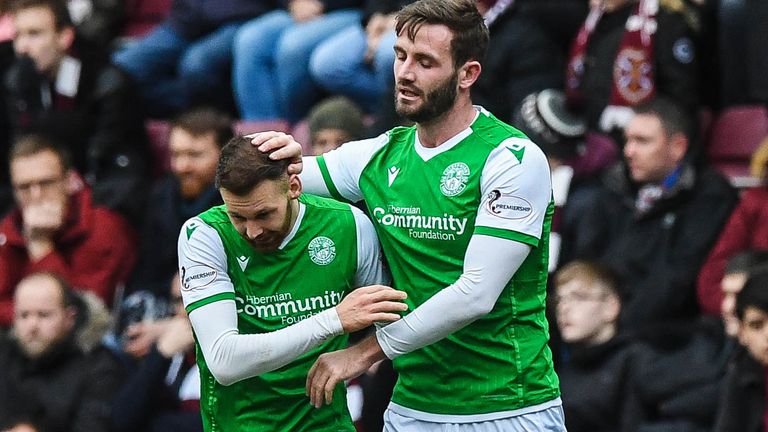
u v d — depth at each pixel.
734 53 25.28
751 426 19.38
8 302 25.44
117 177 27.55
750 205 22.16
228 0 29.52
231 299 14.19
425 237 14.24
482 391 14.50
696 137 22.89
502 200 13.84
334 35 27.83
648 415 20.47
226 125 24.55
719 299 21.81
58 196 25.22
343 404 15.01
